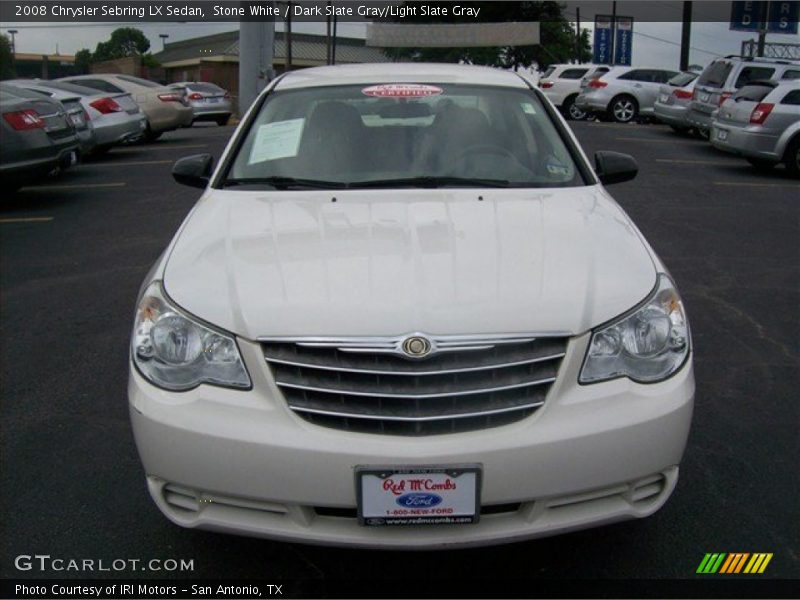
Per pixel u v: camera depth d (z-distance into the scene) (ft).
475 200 11.18
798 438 12.54
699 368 15.25
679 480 11.33
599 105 72.13
